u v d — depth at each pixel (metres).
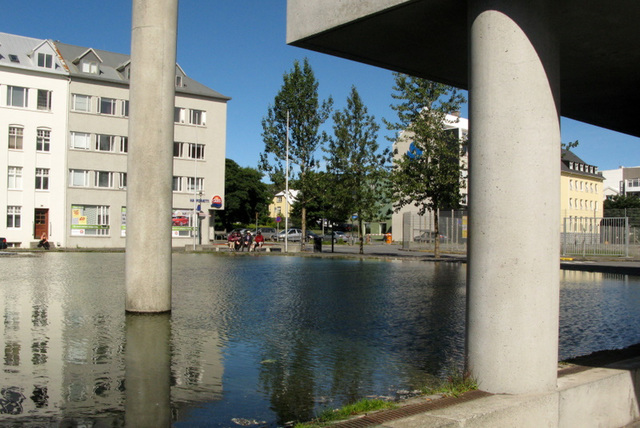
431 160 32.09
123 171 49.50
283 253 39.31
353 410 4.23
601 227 34.97
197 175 52.84
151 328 9.38
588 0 4.80
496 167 4.61
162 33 10.94
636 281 20.33
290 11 5.96
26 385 5.87
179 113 52.16
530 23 4.56
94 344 8.00
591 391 4.79
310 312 11.71
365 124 38.06
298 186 42.19
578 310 12.54
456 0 4.84
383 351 7.93
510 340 4.55
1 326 9.34
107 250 43.19
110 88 48.94
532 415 4.27
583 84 7.48
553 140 4.68
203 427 4.74
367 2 5.12
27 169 45.56
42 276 19.41
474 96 4.78
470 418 3.83
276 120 42.19
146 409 5.18
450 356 7.64
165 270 11.22
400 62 6.76
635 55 6.30
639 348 7.04
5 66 44.38
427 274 22.31
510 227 4.57
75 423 4.76
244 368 6.84
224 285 17.36
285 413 5.16
